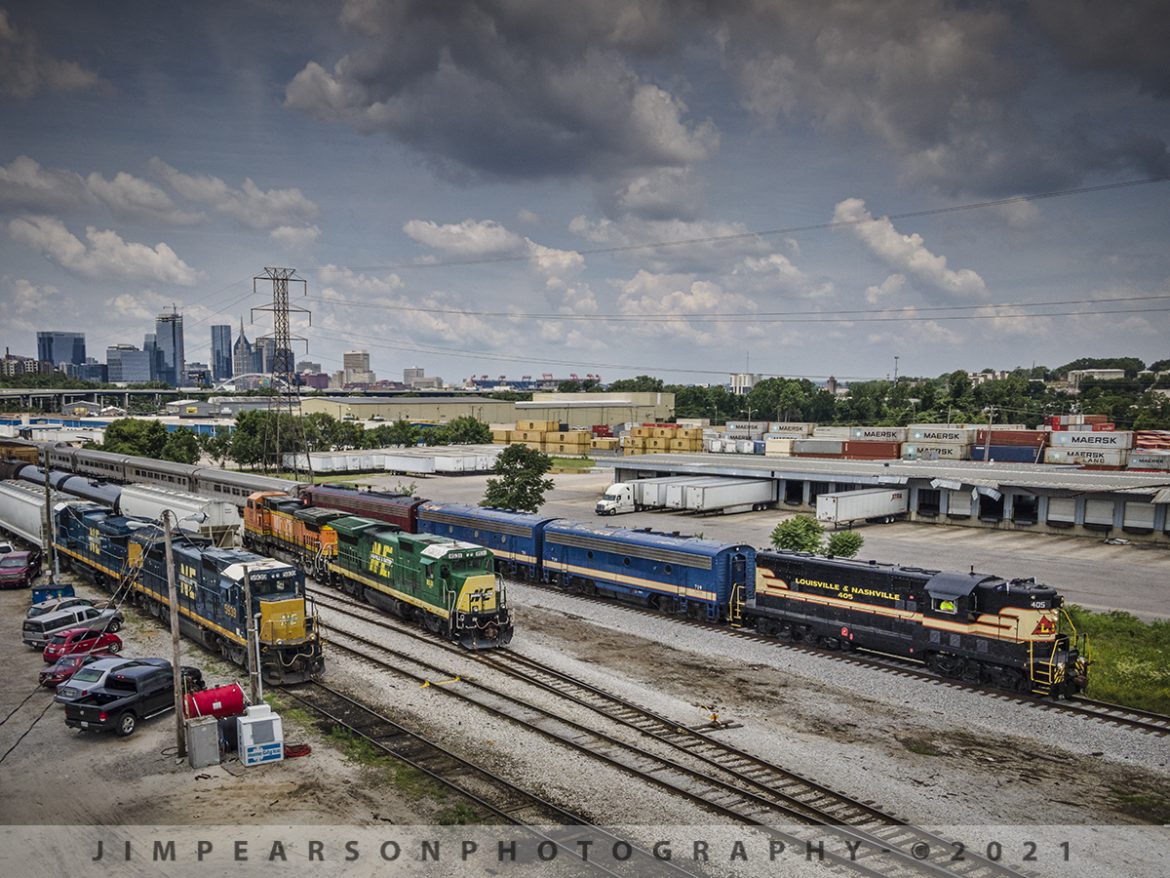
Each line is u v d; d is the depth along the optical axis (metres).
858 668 31.38
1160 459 84.75
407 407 197.00
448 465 116.44
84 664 29.03
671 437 130.62
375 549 40.44
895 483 73.44
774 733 24.88
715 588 37.44
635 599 41.31
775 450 107.44
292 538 50.41
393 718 26.14
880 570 32.41
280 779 21.97
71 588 40.19
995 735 24.97
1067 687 28.20
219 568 31.80
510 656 32.62
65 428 174.38
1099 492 62.66
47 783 21.84
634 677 30.09
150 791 21.31
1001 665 28.92
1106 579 48.69
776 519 74.50
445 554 34.31
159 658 32.22
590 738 24.33
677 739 24.25
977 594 29.48
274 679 29.61
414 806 20.31
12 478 75.62
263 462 123.50
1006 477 71.38
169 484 81.62
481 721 25.78
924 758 23.19
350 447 155.25
